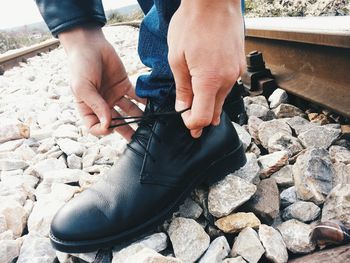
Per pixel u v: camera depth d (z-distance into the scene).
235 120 1.61
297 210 1.00
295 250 0.90
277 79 1.88
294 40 1.64
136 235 0.97
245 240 0.91
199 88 0.63
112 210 0.96
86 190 1.05
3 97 3.29
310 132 1.32
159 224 1.00
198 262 0.92
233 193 1.02
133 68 3.43
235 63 0.62
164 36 1.00
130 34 8.22
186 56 0.62
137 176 1.01
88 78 1.03
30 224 1.14
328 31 1.40
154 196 0.99
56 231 0.96
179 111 0.75
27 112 2.49
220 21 0.59
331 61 1.48
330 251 0.84
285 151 1.24
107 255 0.97
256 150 1.36
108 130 1.07
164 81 1.03
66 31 1.05
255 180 1.14
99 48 1.09
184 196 1.04
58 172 1.43
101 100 1.02
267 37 1.92
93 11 1.07
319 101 1.49
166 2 0.89
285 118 1.59
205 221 1.06
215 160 1.07
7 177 1.51
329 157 1.13
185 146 1.02
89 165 1.55
